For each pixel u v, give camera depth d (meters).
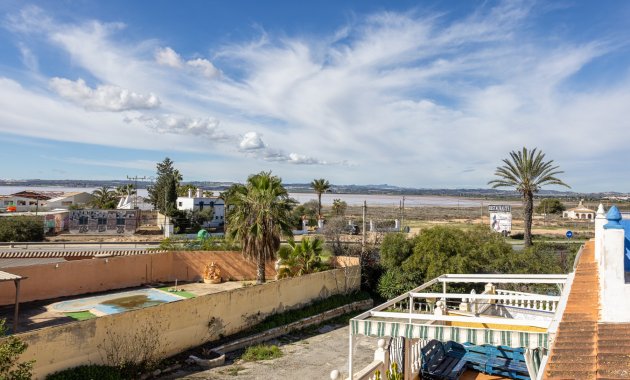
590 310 6.66
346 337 20.95
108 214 60.00
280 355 17.97
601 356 5.17
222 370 16.14
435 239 27.73
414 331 8.85
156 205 83.62
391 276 28.17
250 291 21.02
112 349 14.84
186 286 28.80
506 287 24.62
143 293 26.52
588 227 82.50
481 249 27.98
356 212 139.25
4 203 87.56
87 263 26.19
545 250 30.92
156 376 15.52
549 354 5.66
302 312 23.33
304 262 28.05
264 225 26.59
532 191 39.38
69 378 13.23
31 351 12.70
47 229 56.91
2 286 22.69
